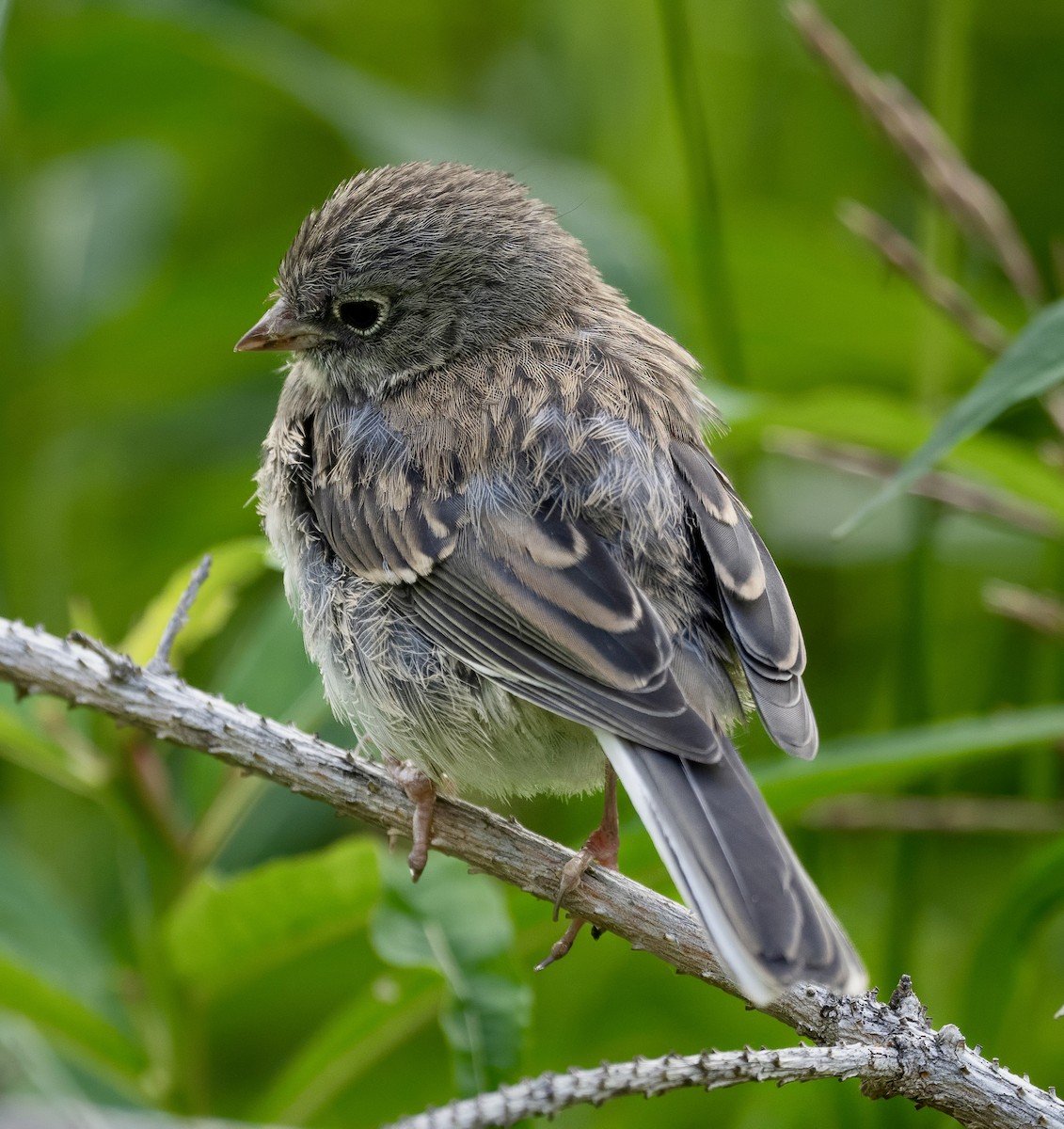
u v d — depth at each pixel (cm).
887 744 857
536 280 895
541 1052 1095
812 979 613
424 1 1443
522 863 775
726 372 1138
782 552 1267
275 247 1338
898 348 1306
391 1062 1102
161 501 1359
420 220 888
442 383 862
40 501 1308
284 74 1273
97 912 1183
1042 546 1221
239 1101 1114
